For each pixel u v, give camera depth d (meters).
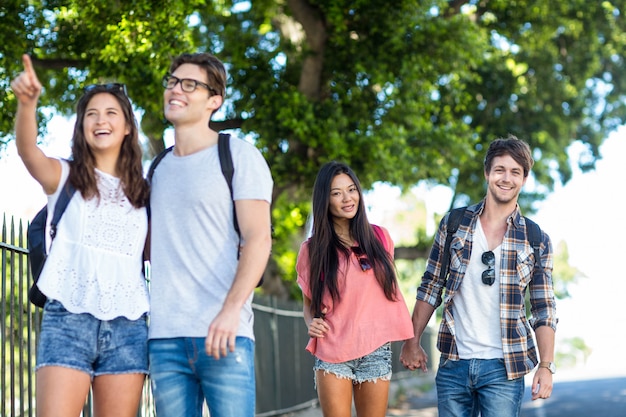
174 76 4.39
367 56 16.41
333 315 5.94
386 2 16.16
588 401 17.33
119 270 4.27
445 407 5.65
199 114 4.37
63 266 4.20
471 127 22.94
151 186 4.39
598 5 22.09
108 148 4.31
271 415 13.44
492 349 5.57
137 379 4.25
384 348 5.93
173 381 4.20
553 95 23.05
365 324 5.90
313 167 16.78
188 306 4.20
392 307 5.97
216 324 3.98
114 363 4.20
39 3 13.61
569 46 23.25
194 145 4.37
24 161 4.12
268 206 4.29
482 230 5.70
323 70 17.00
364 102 17.12
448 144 17.69
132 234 4.32
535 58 22.83
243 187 4.23
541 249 5.65
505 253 5.61
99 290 4.20
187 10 13.16
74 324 4.14
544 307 5.63
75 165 4.28
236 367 4.16
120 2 12.84
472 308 5.62
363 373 5.89
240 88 17.14
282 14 18.56
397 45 16.19
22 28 13.27
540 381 5.51
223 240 4.24
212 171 4.25
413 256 25.30
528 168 5.71
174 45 13.05
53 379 4.07
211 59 4.43
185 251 4.23
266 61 17.23
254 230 4.19
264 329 13.44
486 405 5.57
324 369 5.90
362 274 5.95
